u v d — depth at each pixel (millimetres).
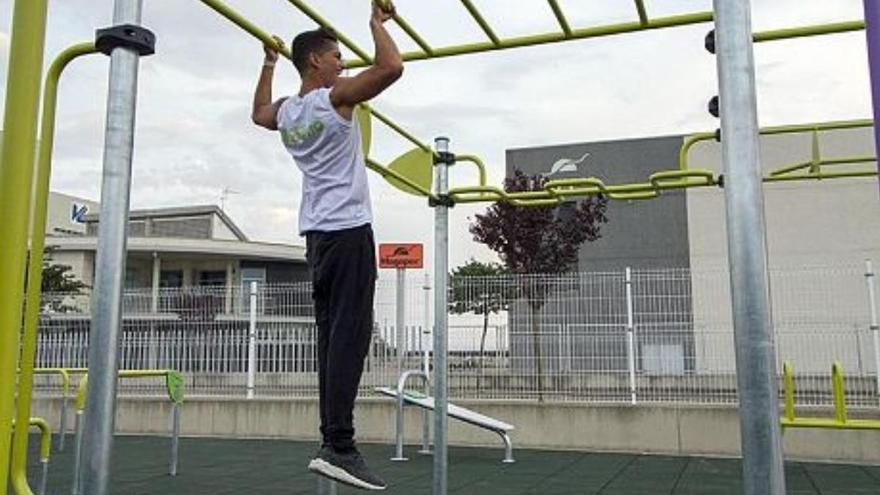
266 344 9594
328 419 2090
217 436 9578
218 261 29234
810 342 7984
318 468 2061
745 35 1469
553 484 6066
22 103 1532
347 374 2080
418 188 3867
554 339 8547
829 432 7547
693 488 5891
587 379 8430
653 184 4027
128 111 1630
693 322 8195
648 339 8297
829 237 15227
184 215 32156
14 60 1545
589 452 8125
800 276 8117
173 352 9891
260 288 9672
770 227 15562
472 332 8734
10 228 1503
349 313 2096
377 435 9008
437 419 3875
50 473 6508
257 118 2508
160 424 9859
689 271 8297
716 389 8055
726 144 1446
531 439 8469
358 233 2127
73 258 26141
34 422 4227
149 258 29234
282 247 29062
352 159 2172
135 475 6496
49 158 1844
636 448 8125
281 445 8711
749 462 1342
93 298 1575
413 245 9008
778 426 1344
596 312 8469
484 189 3982
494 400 8625
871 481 6336
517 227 13695
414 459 7559
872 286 7859
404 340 8898
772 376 1351
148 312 9938
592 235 14461
